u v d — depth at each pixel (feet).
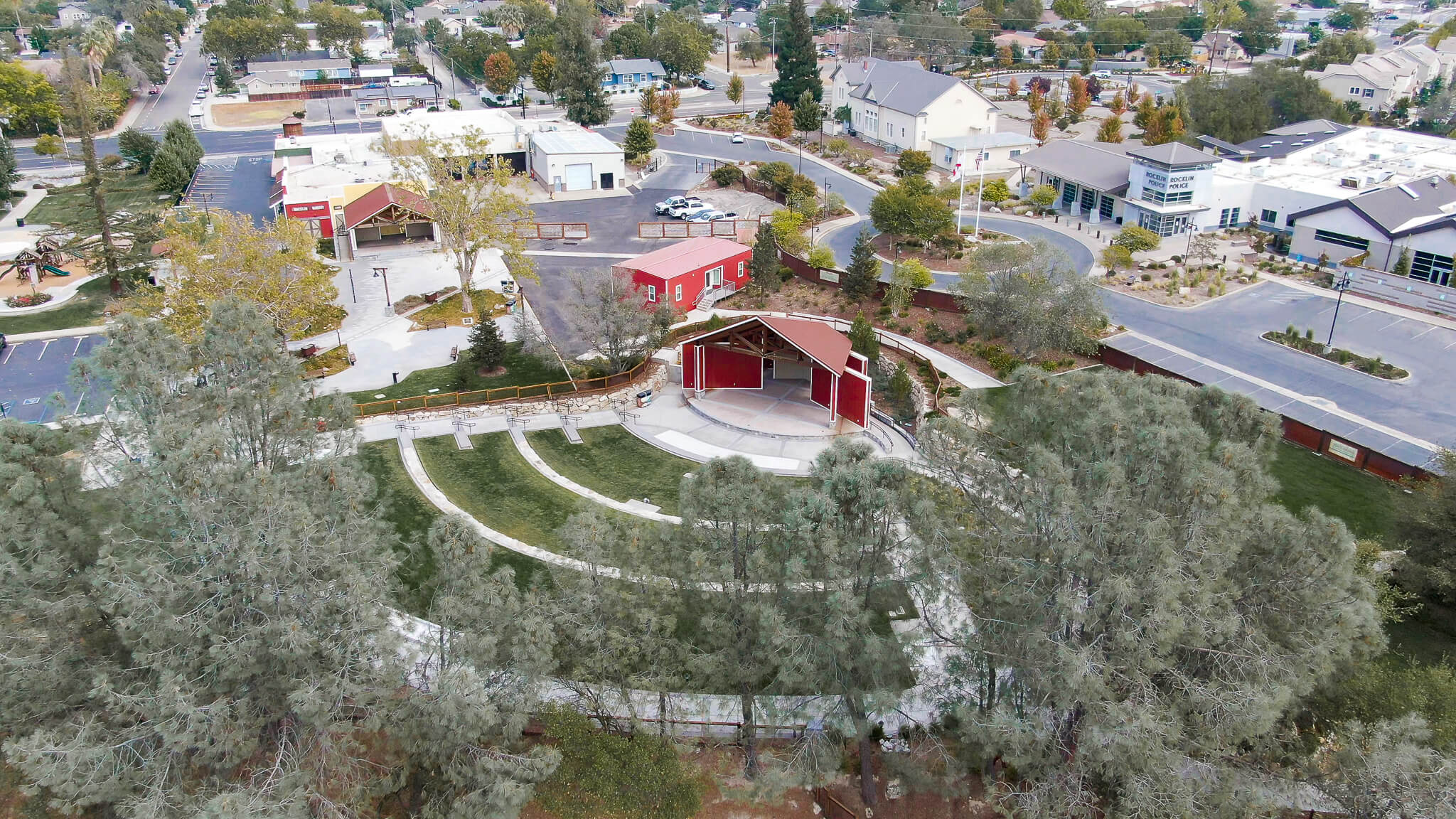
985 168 372.79
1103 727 81.30
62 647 91.86
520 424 182.39
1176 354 210.18
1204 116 398.21
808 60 449.06
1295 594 89.81
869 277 230.68
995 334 208.95
